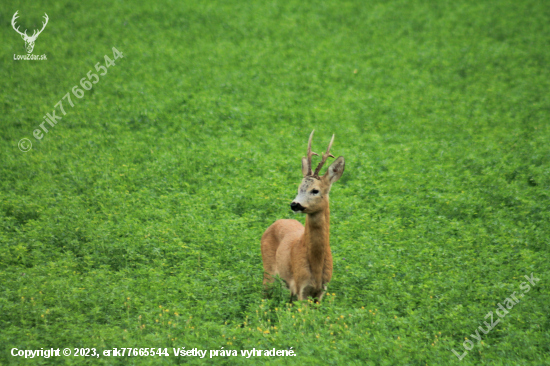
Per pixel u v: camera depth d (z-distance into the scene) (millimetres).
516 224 26922
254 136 41219
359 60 62281
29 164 33625
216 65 58281
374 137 41281
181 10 74500
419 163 35250
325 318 17172
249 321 17844
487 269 21250
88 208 27656
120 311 17656
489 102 49469
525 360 15039
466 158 35938
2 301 17500
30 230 24578
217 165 34938
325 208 19000
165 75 54250
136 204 28047
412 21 74312
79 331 16203
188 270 20953
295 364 14398
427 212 28141
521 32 69188
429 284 19484
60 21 67125
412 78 56812
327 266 19375
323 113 46844
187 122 43000
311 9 78875
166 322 16812
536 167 33500
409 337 16109
